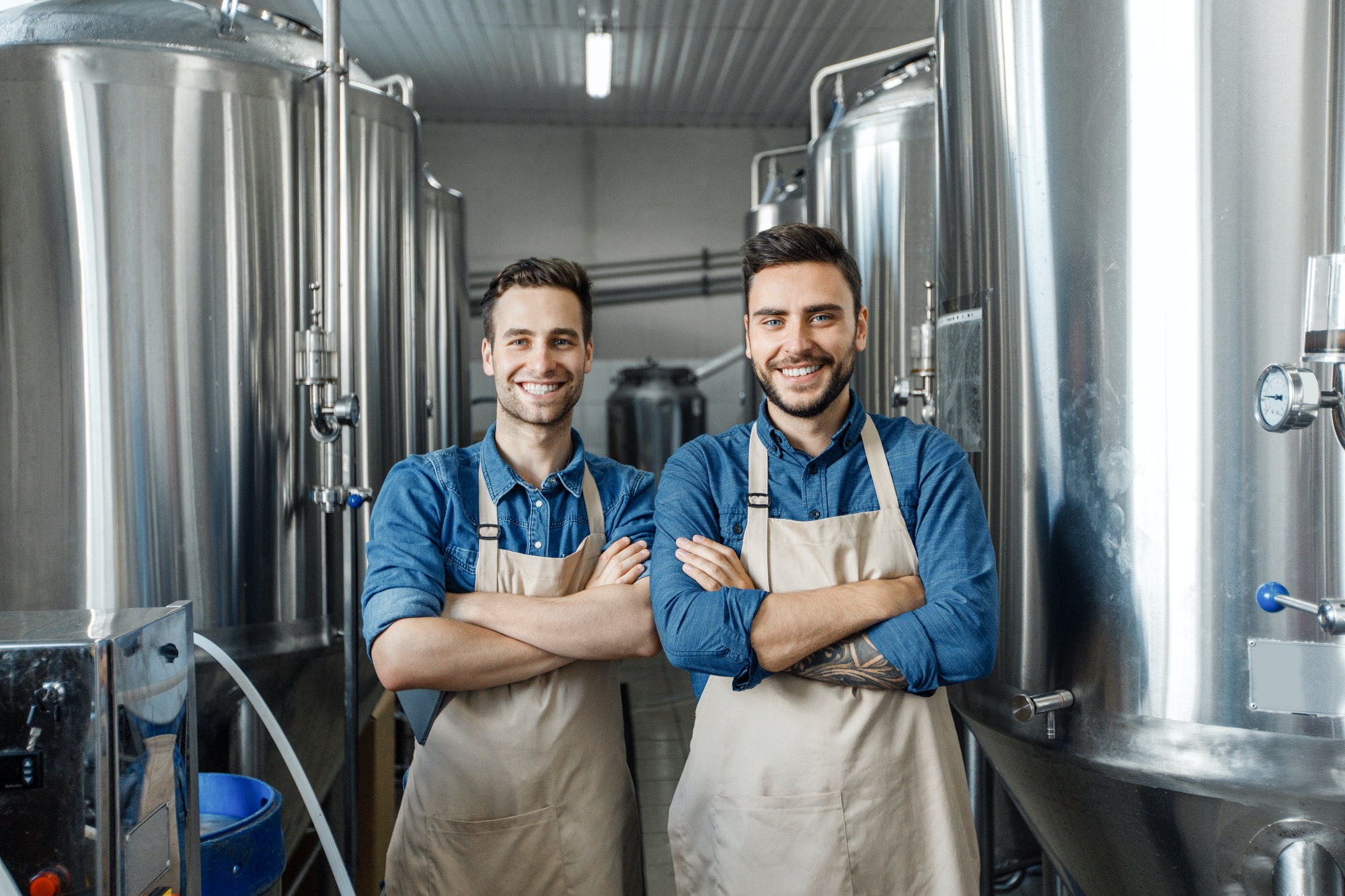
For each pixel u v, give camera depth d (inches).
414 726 53.7
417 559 51.0
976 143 55.2
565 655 50.3
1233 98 43.1
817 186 117.3
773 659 45.7
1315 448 41.8
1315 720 42.4
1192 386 44.3
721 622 45.7
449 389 150.4
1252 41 42.7
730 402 285.0
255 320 70.2
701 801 50.4
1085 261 47.8
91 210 65.9
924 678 45.2
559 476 53.8
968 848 49.2
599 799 52.9
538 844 51.6
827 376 48.0
